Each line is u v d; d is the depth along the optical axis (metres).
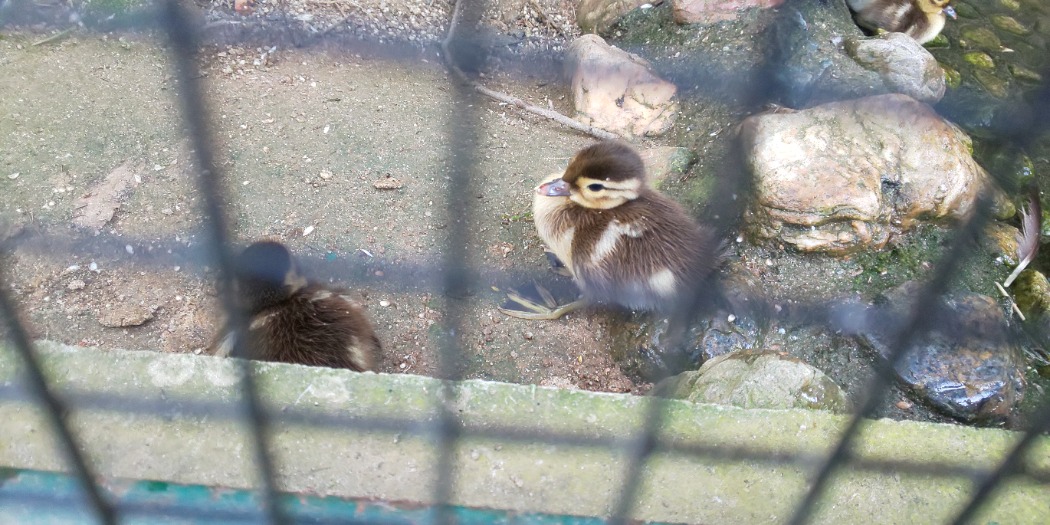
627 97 1.28
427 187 1.20
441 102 1.27
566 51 1.32
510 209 1.20
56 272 1.12
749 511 0.95
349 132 1.23
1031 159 1.24
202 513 0.95
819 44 1.29
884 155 1.17
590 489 0.95
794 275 1.15
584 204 1.14
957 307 1.13
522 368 1.12
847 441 0.93
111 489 0.95
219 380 0.97
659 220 1.13
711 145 1.22
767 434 0.97
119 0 1.24
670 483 0.95
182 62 0.93
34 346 0.97
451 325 0.97
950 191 1.17
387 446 0.96
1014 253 1.19
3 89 1.20
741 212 1.17
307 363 1.05
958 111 1.29
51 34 1.24
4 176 1.15
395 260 1.15
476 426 0.96
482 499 0.95
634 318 1.14
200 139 0.94
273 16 1.29
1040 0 1.50
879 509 0.95
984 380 1.11
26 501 0.95
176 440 0.95
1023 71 1.40
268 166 1.20
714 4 1.31
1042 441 0.97
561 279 1.17
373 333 1.10
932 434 0.97
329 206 1.18
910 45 1.28
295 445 0.95
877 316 1.13
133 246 1.13
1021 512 0.95
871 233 1.15
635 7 1.36
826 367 1.12
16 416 0.95
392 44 1.30
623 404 0.97
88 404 0.96
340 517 0.95
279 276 1.07
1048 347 1.16
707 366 1.08
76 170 1.16
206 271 1.13
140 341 1.10
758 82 1.23
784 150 1.16
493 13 1.36
